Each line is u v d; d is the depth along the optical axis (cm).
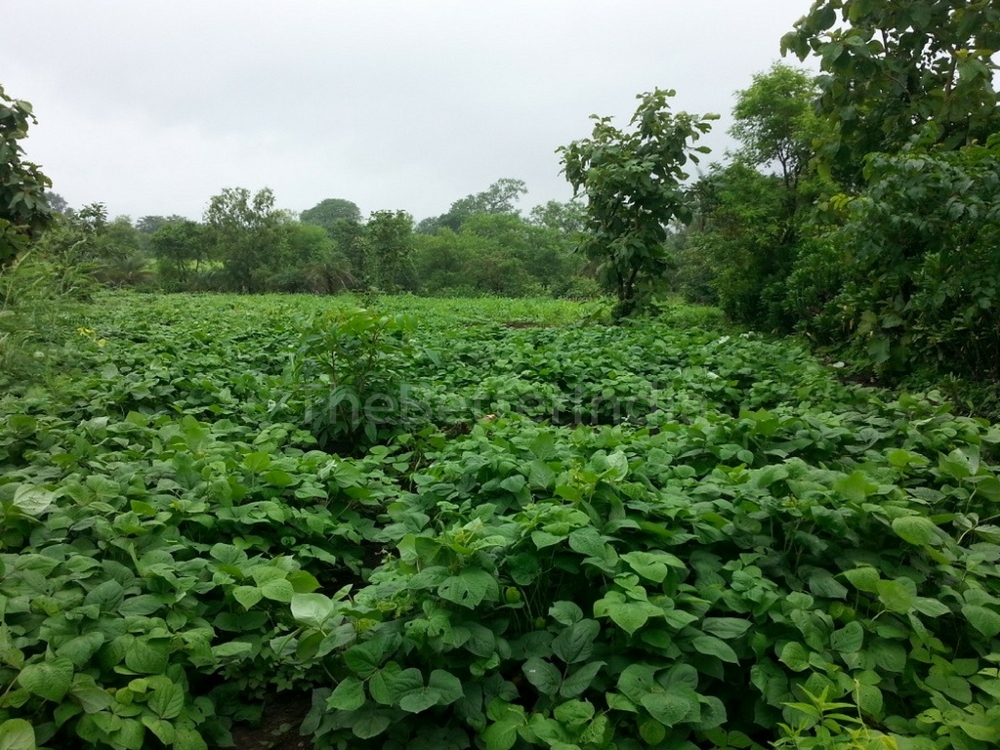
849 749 177
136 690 198
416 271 3719
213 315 1199
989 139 544
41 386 483
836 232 661
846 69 658
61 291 658
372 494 347
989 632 215
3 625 200
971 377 591
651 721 195
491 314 1644
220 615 254
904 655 216
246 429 440
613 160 1046
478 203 8369
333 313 477
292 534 321
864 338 730
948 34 660
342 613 227
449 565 231
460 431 491
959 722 188
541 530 238
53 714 193
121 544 262
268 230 3481
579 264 4591
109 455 347
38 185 851
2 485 293
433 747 205
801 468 282
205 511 308
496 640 222
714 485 292
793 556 264
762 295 1098
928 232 538
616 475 270
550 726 195
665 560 230
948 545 257
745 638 227
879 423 406
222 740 224
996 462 384
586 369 640
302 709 246
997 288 520
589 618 234
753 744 204
